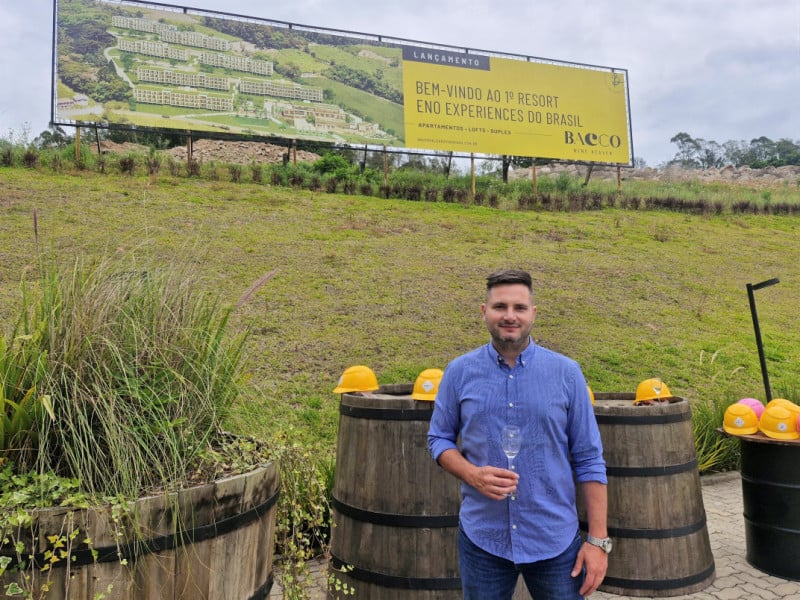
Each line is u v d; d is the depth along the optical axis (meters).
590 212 22.92
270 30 21.73
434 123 23.05
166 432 2.41
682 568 4.28
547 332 11.73
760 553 4.63
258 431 3.10
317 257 14.22
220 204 17.19
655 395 4.75
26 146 19.73
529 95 24.17
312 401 7.89
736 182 36.97
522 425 2.45
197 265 3.34
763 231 22.77
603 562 2.39
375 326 11.16
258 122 21.31
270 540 2.64
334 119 22.17
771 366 11.44
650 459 4.30
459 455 2.52
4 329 2.72
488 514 2.48
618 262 16.77
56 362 2.41
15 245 11.73
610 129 25.33
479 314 12.28
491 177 28.27
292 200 18.95
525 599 3.49
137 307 2.73
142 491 2.29
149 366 2.58
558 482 2.44
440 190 22.81
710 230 21.86
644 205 24.78
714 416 7.67
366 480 3.64
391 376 9.21
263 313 10.77
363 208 19.25
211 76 20.77
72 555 2.06
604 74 25.34
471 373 2.57
